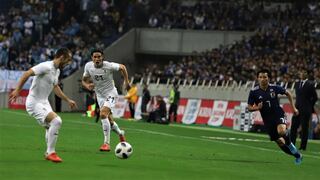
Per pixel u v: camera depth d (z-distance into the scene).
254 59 72.81
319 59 68.25
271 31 78.19
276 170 26.03
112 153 29.33
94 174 21.64
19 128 42.50
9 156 26.05
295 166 28.02
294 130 38.00
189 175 22.67
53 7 89.94
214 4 87.81
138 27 89.81
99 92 31.45
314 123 50.25
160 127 54.34
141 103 65.94
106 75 31.11
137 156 28.52
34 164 23.69
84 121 55.62
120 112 72.31
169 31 87.31
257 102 28.59
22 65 80.81
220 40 84.81
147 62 89.88
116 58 85.88
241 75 71.25
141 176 21.77
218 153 32.25
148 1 92.38
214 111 64.81
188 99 68.12
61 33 86.50
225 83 71.69
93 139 36.75
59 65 25.25
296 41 74.00
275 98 28.53
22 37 85.56
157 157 28.58
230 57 75.50
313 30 76.19
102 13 90.88
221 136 47.28
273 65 69.69
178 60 88.56
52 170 22.17
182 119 67.56
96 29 88.12
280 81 65.50
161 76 76.94
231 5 87.06
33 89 25.03
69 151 29.36
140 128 51.25
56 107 76.06
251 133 54.56
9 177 20.03
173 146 34.94
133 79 78.19
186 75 75.38
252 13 84.88
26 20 86.62
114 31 88.62
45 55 80.69
